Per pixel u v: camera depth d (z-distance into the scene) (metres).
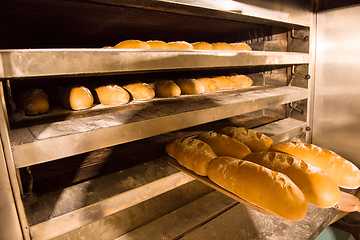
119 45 0.91
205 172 0.74
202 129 1.33
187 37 1.66
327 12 1.39
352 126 1.42
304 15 1.34
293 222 0.89
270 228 0.86
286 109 1.62
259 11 1.08
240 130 0.97
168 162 0.90
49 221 0.60
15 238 0.59
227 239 0.82
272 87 1.51
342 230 1.47
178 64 0.81
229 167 0.67
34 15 0.90
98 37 1.35
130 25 1.18
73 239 0.75
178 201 0.99
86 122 0.72
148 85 1.09
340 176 0.73
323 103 1.51
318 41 1.46
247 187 0.60
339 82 1.42
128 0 0.76
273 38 1.59
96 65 0.64
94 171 0.85
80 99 0.87
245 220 0.91
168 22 1.18
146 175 0.81
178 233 0.85
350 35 1.34
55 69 0.58
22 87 1.12
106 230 0.81
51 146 0.59
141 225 0.90
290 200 0.55
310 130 1.60
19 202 0.58
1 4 0.76
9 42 1.11
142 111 0.86
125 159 0.95
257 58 1.08
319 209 0.96
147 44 0.93
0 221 0.57
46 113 0.85
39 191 0.71
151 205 0.90
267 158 0.72
